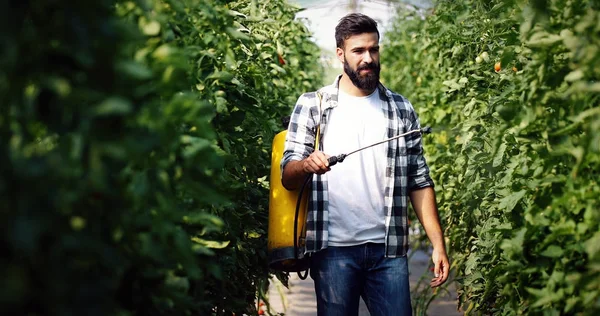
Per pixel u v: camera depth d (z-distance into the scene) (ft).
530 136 10.73
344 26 14.37
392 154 14.28
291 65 26.58
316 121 14.47
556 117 10.05
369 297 14.32
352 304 14.15
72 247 6.55
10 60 6.57
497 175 13.58
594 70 8.80
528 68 10.19
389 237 14.06
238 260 14.93
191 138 8.85
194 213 8.88
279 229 14.38
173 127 8.00
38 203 6.28
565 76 9.44
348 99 14.55
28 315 6.72
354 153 14.21
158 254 7.98
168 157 8.36
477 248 16.07
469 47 19.92
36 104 6.93
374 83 14.32
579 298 9.16
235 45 14.01
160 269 8.84
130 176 8.04
